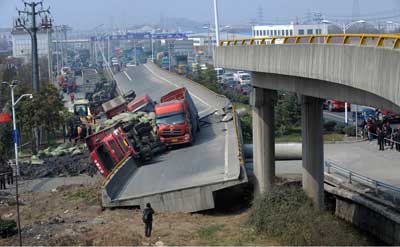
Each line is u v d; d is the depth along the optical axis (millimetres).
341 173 39438
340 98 26922
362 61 21531
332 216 33438
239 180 32344
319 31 92562
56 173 48062
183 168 39656
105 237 28312
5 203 37625
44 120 65875
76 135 65188
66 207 35844
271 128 36938
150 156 44688
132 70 136500
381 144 49031
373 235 31469
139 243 27125
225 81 123750
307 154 33000
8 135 62750
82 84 145000
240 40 37625
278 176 42156
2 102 82000
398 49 19062
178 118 47281
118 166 39625
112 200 34344
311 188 33031
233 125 52625
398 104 18594
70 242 27406
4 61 153375
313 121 32719
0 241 28125
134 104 59969
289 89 32000
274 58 30672
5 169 46562
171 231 29641
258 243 27594
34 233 29891
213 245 27422
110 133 44531
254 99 36594
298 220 28391
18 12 74375
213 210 34219
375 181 33281
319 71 25453
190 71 152125
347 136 60219
